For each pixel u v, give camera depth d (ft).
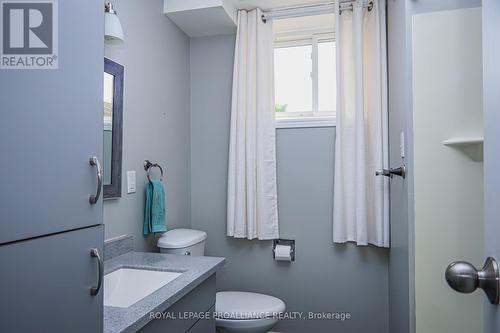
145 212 5.74
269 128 7.03
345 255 6.84
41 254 1.96
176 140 7.06
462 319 4.08
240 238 7.40
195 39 7.79
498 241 1.69
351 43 6.70
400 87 4.94
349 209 6.62
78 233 2.25
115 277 4.44
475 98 4.06
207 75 7.69
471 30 4.08
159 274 4.38
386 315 6.59
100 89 2.52
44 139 2.01
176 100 7.07
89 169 2.38
